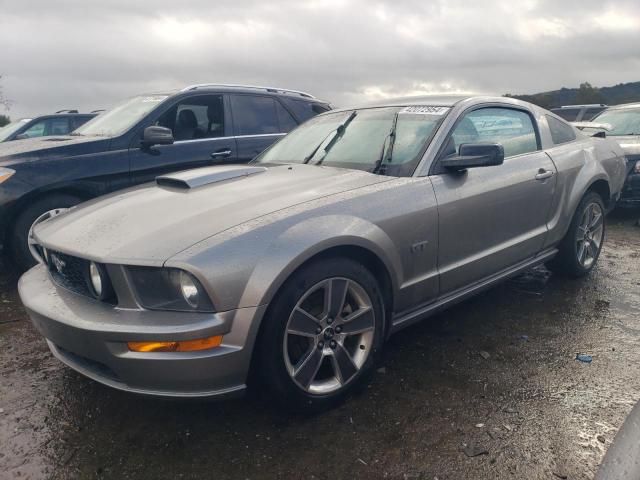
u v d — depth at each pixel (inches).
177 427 100.2
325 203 102.7
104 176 191.8
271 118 240.1
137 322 85.7
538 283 174.9
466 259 128.3
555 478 83.2
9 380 119.0
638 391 107.5
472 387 110.7
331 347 102.0
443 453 90.1
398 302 114.0
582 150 169.6
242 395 92.1
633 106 329.4
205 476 86.7
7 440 97.1
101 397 111.2
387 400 106.7
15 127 409.7
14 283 184.9
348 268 101.0
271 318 90.7
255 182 118.1
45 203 181.6
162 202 108.3
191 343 84.9
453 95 145.1
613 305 155.0
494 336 135.3
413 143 125.6
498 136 143.4
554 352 125.7
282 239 92.2
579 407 102.3
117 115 220.5
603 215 180.4
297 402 97.3
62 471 88.8
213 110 223.6
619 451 88.4
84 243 96.0
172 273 85.7
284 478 85.7
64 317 91.7
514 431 95.2
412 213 112.3
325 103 265.3
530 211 145.7
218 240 88.9
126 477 87.0
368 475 85.7
